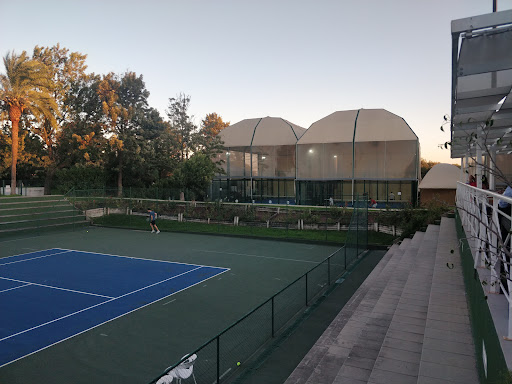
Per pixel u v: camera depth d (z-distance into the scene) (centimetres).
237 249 2267
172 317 1166
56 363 873
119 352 929
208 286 1502
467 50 389
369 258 2005
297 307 1255
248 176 4322
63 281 1570
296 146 3888
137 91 5944
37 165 5256
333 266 1814
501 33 360
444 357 539
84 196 3647
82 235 2791
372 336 805
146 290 1445
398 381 546
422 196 3847
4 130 5122
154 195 3975
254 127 4441
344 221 2777
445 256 1147
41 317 1160
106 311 1216
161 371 838
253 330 1062
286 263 1903
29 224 2958
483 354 441
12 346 960
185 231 2880
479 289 496
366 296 1222
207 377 802
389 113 3806
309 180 3856
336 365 780
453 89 500
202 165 3941
